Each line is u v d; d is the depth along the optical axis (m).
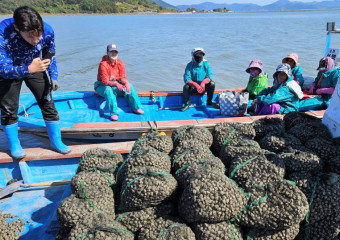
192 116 5.86
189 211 2.26
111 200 2.55
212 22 71.06
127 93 5.69
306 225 2.51
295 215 2.25
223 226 2.28
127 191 2.41
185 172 2.60
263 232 2.37
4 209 3.30
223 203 2.21
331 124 3.29
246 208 2.36
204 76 6.10
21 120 4.61
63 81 13.37
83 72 14.99
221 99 5.65
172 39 30.38
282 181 2.46
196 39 29.77
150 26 55.25
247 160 2.73
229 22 68.69
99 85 5.71
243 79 13.12
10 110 3.40
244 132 3.35
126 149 4.02
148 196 2.36
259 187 2.43
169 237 2.15
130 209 2.46
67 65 16.62
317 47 20.72
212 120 4.61
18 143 3.69
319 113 4.87
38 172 3.95
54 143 3.83
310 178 2.56
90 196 2.47
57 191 3.62
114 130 4.27
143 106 6.38
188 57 19.23
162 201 2.47
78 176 2.75
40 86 3.42
